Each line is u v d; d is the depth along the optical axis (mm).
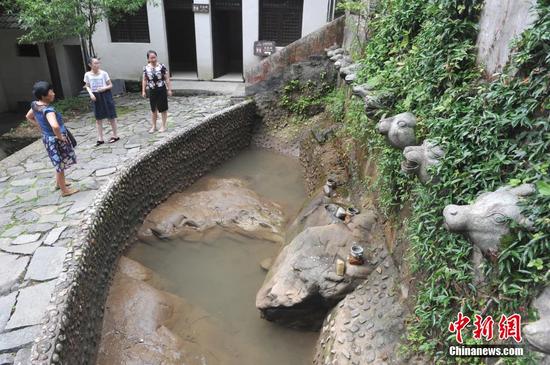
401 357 3838
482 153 2990
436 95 3930
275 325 5344
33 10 9414
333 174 7309
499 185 2816
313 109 10547
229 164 10055
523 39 2752
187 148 8547
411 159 3432
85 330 4336
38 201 6285
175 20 14539
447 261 3346
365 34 7453
